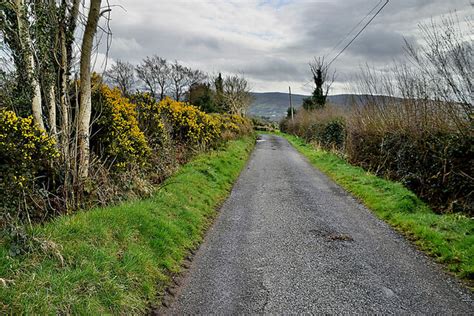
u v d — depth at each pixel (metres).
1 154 4.52
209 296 4.21
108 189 6.20
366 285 4.51
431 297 4.21
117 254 4.38
